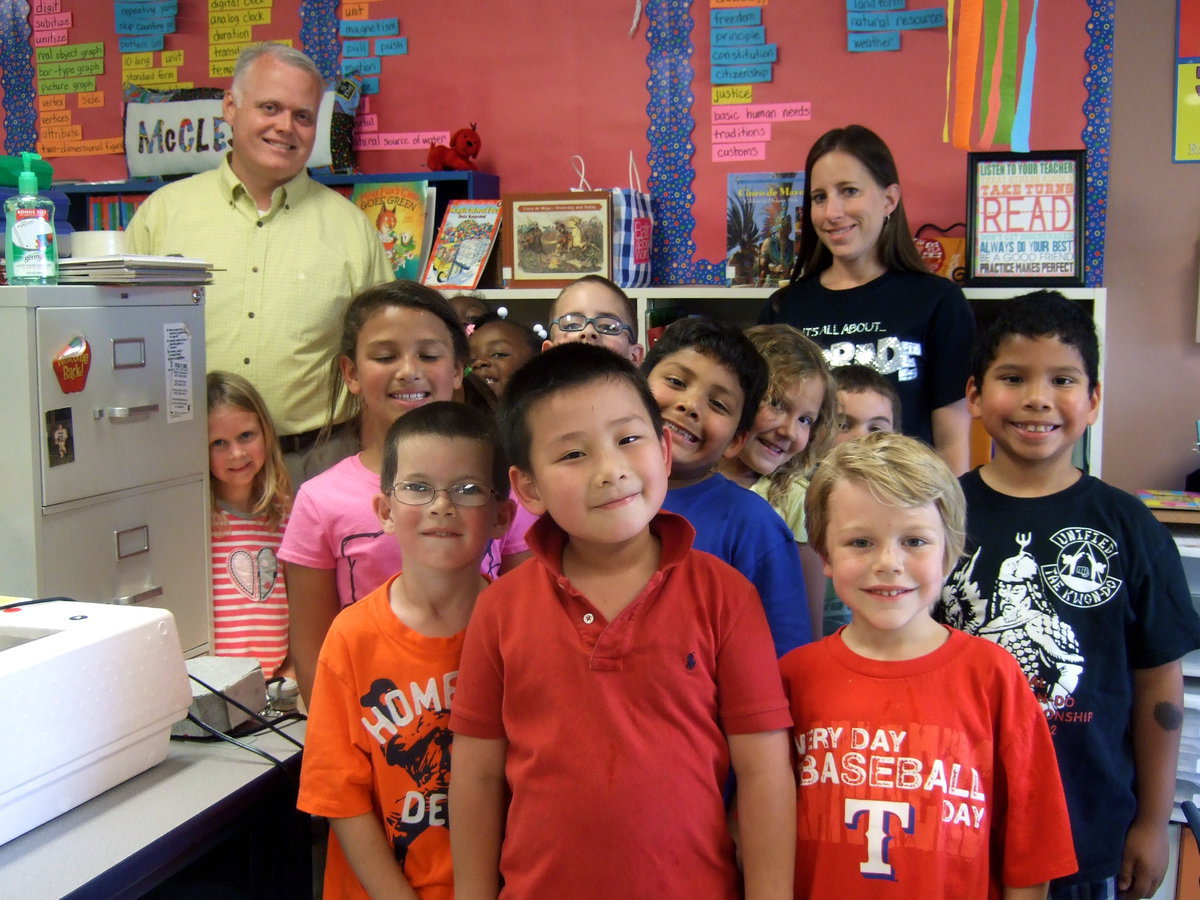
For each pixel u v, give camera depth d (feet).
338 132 10.91
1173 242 9.22
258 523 6.53
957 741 3.89
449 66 10.96
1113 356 9.46
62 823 4.06
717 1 10.07
